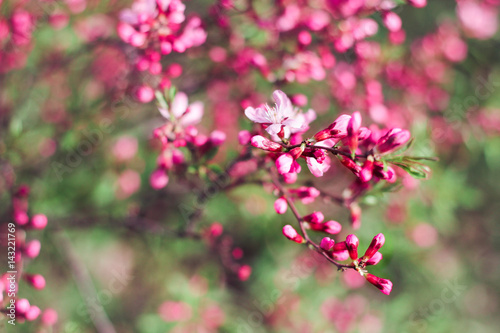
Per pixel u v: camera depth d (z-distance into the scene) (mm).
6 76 434
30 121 441
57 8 415
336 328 548
